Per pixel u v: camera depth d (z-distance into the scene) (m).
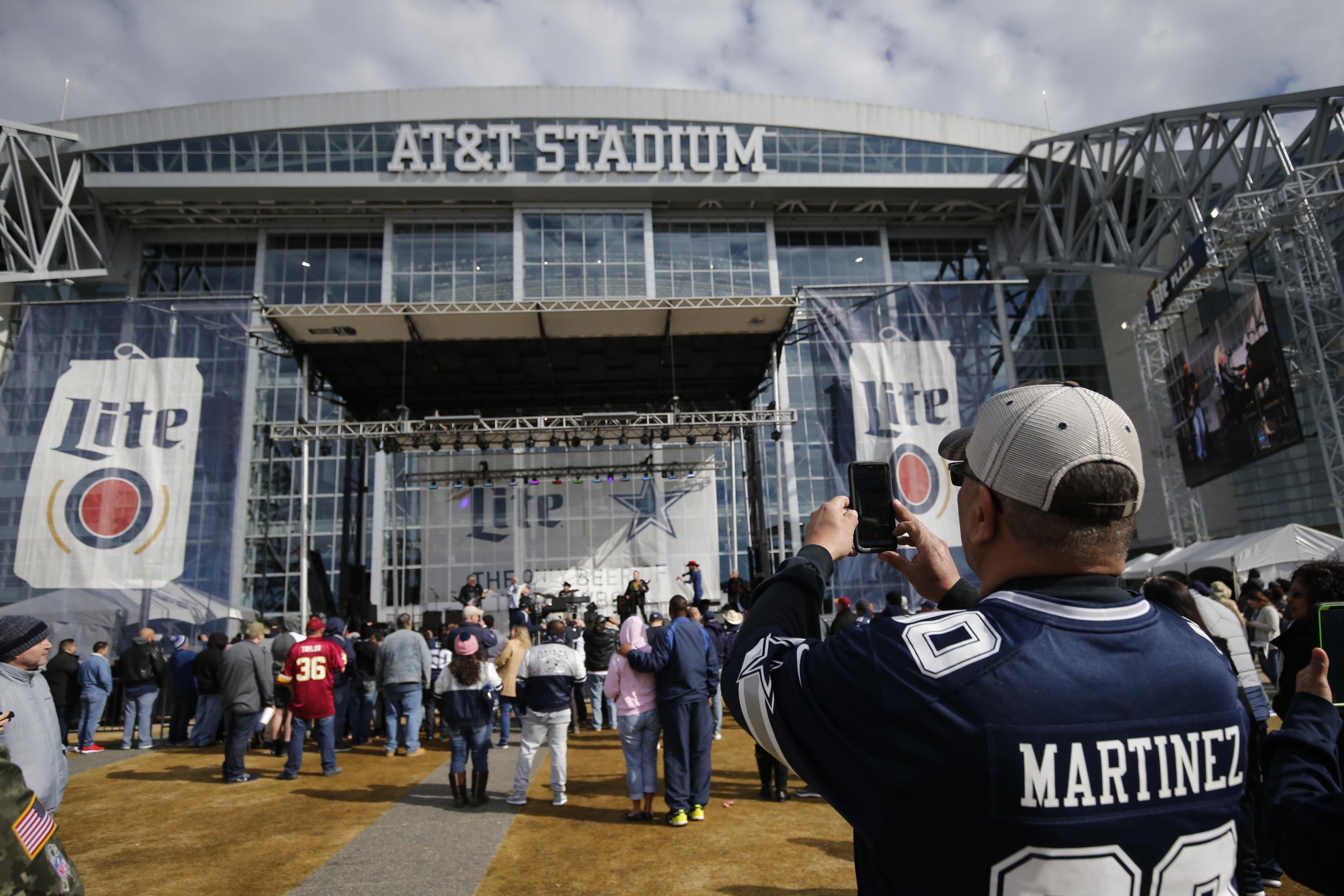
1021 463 1.08
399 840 5.93
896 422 17.17
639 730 6.42
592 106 31.64
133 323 16.72
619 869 5.10
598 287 31.34
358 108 30.86
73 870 1.65
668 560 21.34
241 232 32.44
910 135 32.69
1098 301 35.97
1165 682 0.97
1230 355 20.38
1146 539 34.09
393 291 31.22
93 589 15.65
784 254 33.78
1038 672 0.95
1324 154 23.09
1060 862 0.88
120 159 30.08
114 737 12.49
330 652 8.84
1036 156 32.75
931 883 0.92
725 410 21.84
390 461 26.72
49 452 16.19
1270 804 1.24
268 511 23.41
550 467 21.75
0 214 27.41
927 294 17.78
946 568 1.43
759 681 1.12
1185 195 25.62
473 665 7.05
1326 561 3.07
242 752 8.38
